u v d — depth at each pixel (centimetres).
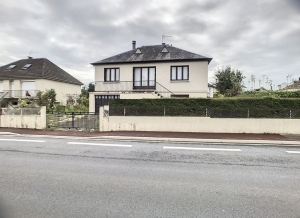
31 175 446
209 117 1069
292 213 294
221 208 308
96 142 852
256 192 370
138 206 311
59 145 784
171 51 1878
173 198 341
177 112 1100
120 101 1162
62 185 390
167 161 575
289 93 1369
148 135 970
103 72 1919
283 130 1020
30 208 299
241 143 854
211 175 462
